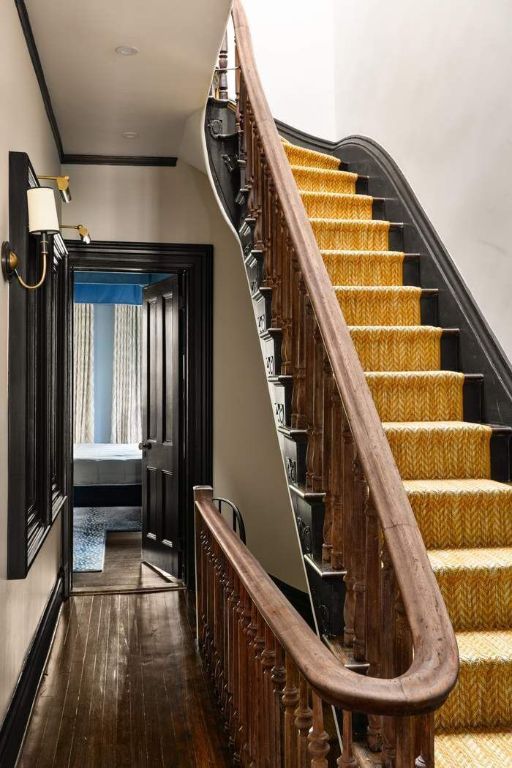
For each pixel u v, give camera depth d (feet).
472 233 11.76
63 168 17.94
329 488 7.80
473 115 11.72
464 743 6.85
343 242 13.78
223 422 18.40
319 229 13.65
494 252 11.07
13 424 9.15
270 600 7.48
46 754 10.02
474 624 8.02
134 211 18.19
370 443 6.49
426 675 4.83
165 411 19.69
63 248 14.32
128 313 38.34
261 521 17.76
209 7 10.57
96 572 19.67
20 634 10.52
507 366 10.53
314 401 8.40
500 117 10.87
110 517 27.73
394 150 15.10
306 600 16.35
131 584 18.48
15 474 9.12
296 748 6.62
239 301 18.53
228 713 10.32
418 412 10.80
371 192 15.75
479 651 7.32
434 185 13.21
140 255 18.21
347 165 17.15
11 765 9.18
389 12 15.29
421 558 5.69
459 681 7.13
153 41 11.62
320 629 7.93
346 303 12.17
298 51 19.08
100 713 11.30
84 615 16.03
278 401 10.23
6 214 9.05
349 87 17.95
